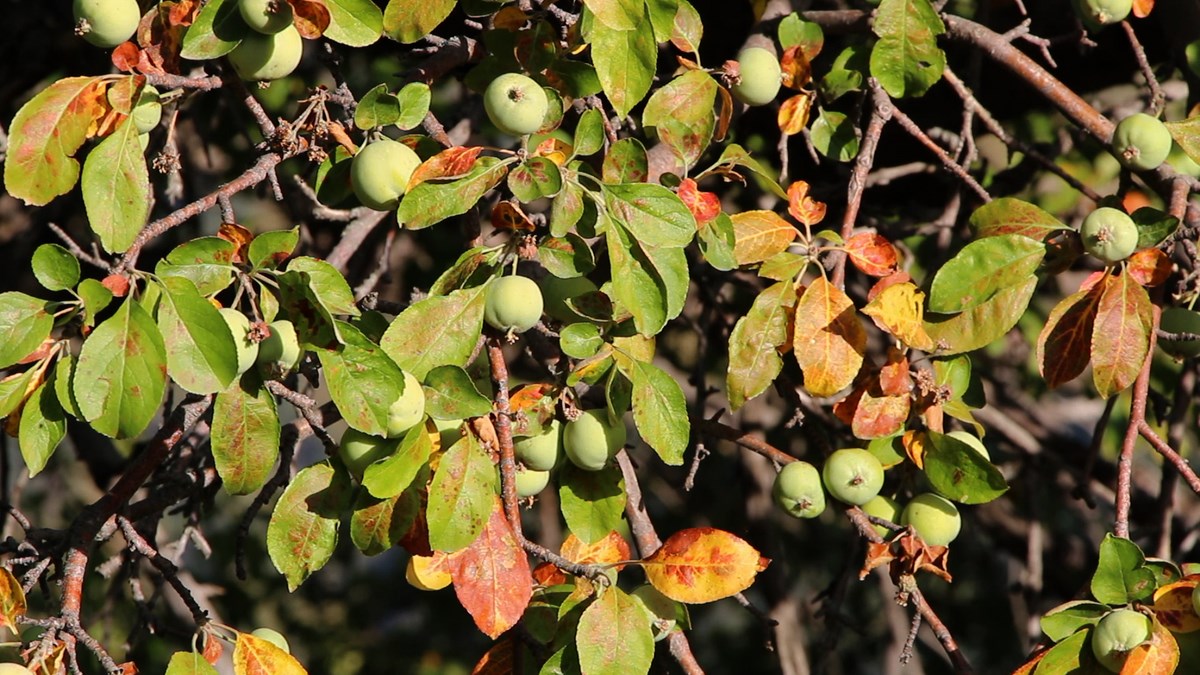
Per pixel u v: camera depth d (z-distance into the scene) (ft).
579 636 5.29
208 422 6.02
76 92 5.24
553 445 5.42
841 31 6.13
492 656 5.50
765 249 5.60
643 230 5.28
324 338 5.20
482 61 5.56
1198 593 5.32
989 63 6.73
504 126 5.34
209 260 5.19
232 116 7.04
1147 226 5.55
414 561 5.41
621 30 5.35
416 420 5.23
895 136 6.81
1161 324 5.76
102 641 6.90
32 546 5.40
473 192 5.27
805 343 5.52
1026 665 5.43
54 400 5.22
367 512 5.31
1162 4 6.38
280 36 5.29
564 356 5.52
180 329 5.09
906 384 5.60
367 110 5.35
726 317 6.49
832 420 6.32
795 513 5.66
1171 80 6.87
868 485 5.60
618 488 5.51
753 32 6.26
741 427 6.79
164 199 6.86
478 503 5.23
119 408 5.06
